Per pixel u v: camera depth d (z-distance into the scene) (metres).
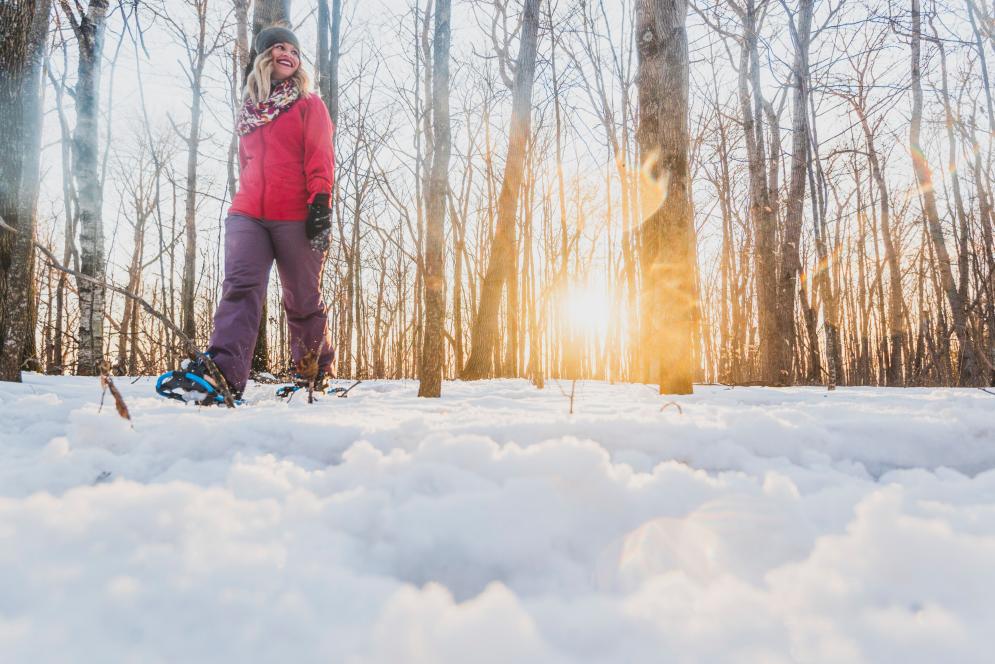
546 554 0.74
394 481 0.98
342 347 11.40
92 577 0.58
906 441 1.39
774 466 1.26
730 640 0.47
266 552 0.66
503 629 0.45
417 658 0.43
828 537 0.71
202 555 0.64
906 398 2.84
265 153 2.74
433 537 0.75
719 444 1.30
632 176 6.88
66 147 9.79
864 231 16.95
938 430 1.40
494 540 0.74
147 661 0.44
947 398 2.71
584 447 0.99
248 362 2.56
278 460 1.32
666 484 0.97
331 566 0.66
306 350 3.00
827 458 1.32
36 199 2.83
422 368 2.93
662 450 1.31
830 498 0.93
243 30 9.15
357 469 1.08
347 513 0.83
